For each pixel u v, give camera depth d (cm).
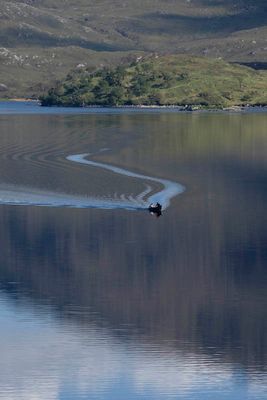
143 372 10112
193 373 10119
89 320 11550
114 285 12962
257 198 19838
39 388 9794
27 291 12662
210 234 16075
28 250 14875
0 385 9844
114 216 17588
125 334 11125
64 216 17488
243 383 9888
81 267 13838
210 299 12369
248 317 11650
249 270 13738
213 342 10875
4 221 16988
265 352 10538
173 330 11169
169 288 12850
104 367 10225
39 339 10944
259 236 15900
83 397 9600
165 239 15688
